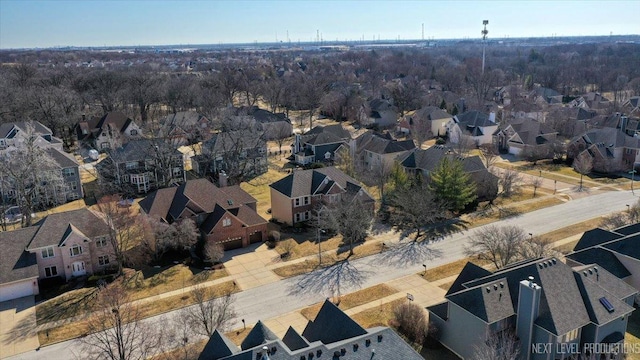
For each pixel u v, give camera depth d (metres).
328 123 154.00
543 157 107.75
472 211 76.44
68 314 49.12
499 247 52.88
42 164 74.06
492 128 120.81
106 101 151.38
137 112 151.62
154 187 90.56
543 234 66.56
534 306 37.69
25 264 53.38
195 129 121.06
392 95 170.62
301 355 31.50
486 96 182.62
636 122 114.44
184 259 60.91
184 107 157.88
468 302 39.72
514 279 41.00
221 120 109.81
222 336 35.19
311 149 106.00
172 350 42.44
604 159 95.88
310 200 72.25
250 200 70.69
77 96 144.38
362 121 146.38
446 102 157.00
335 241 66.31
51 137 106.50
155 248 60.12
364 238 67.06
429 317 44.78
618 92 182.50
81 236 55.97
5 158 72.38
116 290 48.81
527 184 89.69
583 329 39.53
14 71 184.88
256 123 115.81
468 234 67.50
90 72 192.62
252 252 63.44
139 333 44.09
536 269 40.19
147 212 64.81
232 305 50.34
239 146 95.75
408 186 75.75
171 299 51.53
